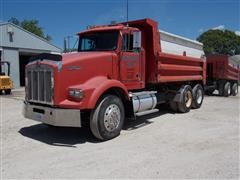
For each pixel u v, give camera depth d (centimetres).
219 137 731
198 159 564
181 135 751
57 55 662
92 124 691
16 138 735
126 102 805
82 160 566
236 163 542
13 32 2606
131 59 831
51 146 664
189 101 1149
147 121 944
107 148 643
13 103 1445
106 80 721
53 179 477
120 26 804
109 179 474
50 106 679
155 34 919
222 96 1850
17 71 2664
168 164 538
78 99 655
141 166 530
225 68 1758
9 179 478
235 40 6750
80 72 691
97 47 820
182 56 1088
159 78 938
